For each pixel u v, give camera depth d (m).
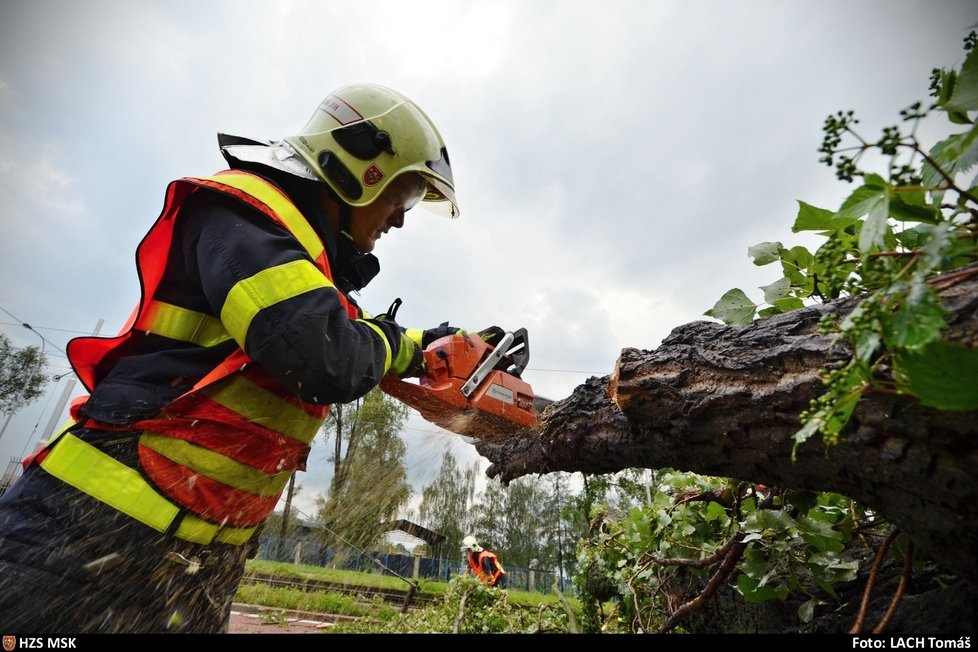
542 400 2.33
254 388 1.09
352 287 1.55
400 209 1.67
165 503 1.00
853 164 0.78
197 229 1.09
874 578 1.25
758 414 1.25
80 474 0.96
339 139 1.39
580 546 4.00
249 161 1.26
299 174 1.30
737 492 2.06
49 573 0.89
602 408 1.92
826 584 1.63
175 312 1.09
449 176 1.81
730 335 1.43
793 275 1.50
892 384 0.72
